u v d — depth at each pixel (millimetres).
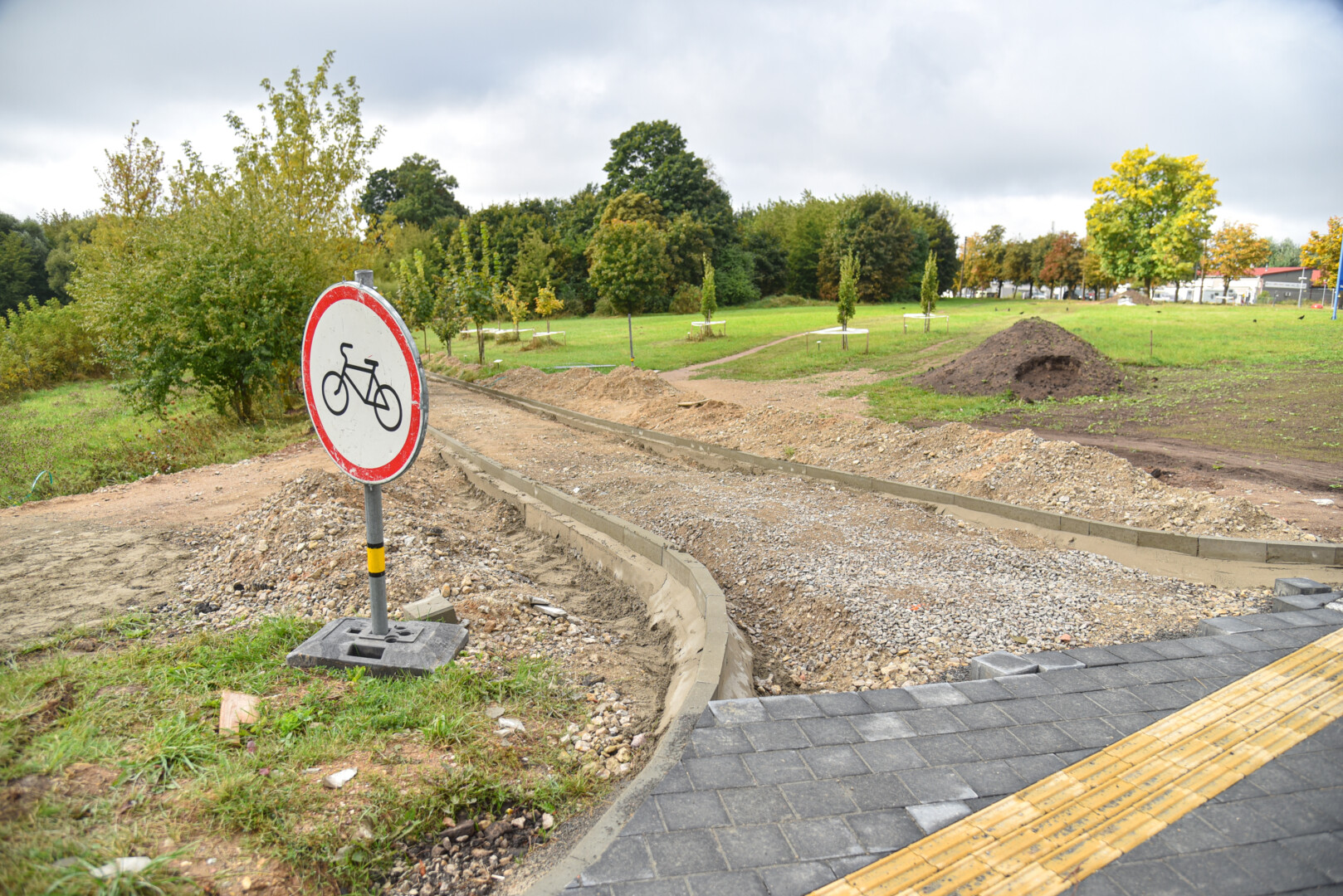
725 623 4824
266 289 15609
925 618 5398
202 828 2611
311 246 17250
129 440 14961
